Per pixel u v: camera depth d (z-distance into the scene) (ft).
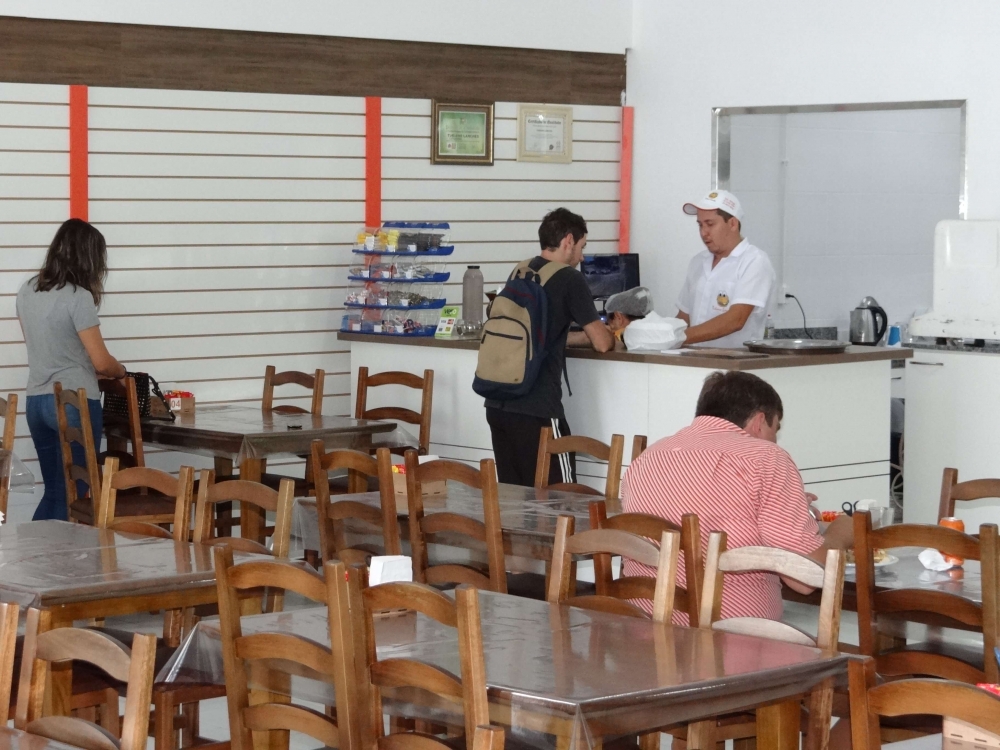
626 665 8.43
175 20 21.86
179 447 19.62
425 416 20.99
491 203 25.63
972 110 22.54
